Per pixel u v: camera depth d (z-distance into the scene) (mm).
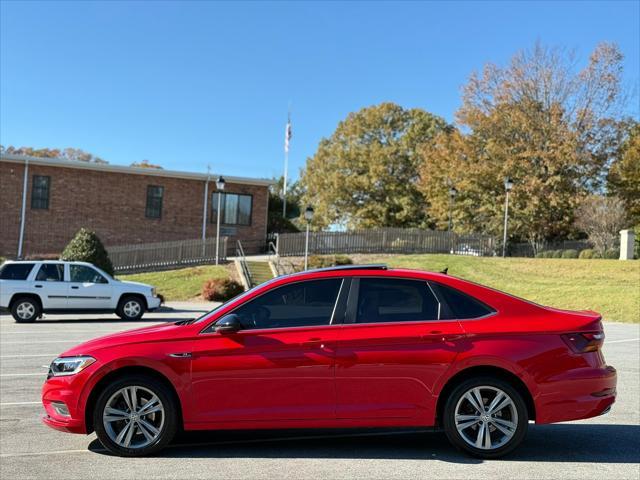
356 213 50625
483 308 5426
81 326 16609
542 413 5195
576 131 38031
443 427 5348
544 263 29641
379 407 5207
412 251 36344
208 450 5531
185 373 5230
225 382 5223
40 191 34406
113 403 5305
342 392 5219
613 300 21750
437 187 44219
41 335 14445
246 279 27094
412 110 52375
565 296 23297
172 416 5258
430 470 4945
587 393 5227
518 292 24891
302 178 60125
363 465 5082
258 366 5207
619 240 32969
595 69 39312
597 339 5383
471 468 5008
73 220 34938
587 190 39156
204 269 29844
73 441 5844
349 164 51688
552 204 37781
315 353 5219
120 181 35969
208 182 37688
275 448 5590
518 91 41094
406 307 5438
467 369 5270
